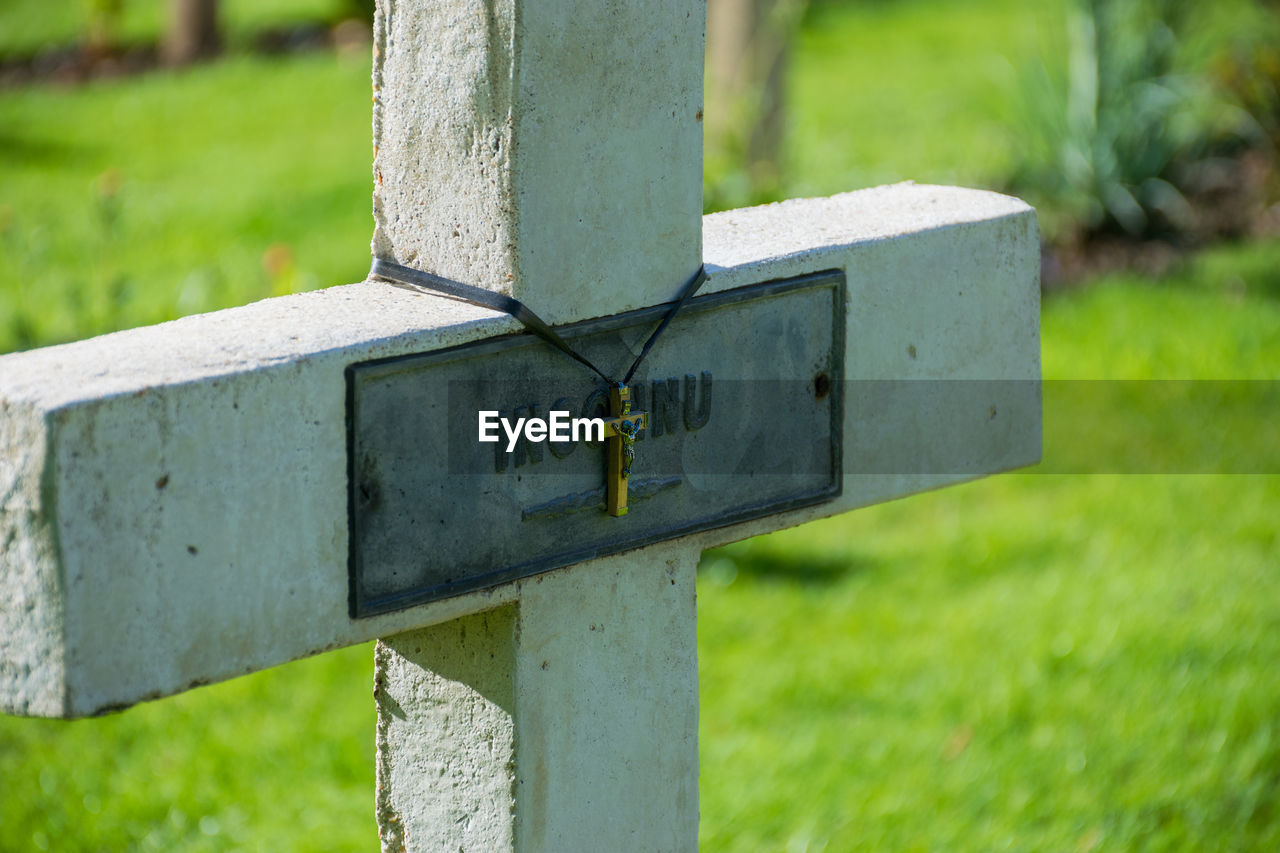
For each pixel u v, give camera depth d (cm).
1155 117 793
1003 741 378
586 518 191
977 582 472
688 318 197
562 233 181
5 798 361
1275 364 616
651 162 187
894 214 230
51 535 143
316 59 1205
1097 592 451
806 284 207
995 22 1294
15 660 149
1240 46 866
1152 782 353
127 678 150
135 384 148
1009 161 855
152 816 355
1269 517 494
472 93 177
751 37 727
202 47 1237
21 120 1046
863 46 1224
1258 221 806
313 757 377
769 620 451
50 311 646
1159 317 669
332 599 167
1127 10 809
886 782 364
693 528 204
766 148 729
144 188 868
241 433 155
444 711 203
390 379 167
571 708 200
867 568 488
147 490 149
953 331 229
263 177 882
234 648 159
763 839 343
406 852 214
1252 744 363
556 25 174
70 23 1354
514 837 200
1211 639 414
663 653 210
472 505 178
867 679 415
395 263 194
